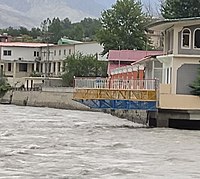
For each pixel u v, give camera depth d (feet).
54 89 321.93
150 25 174.91
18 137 136.87
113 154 107.14
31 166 91.50
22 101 345.72
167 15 279.28
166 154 107.86
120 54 304.71
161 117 165.07
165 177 83.66
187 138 136.15
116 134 145.28
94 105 166.30
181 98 161.38
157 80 163.22
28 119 206.59
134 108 163.12
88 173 85.61
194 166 94.02
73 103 303.68
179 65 165.78
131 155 106.01
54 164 93.76
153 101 161.58
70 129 161.68
